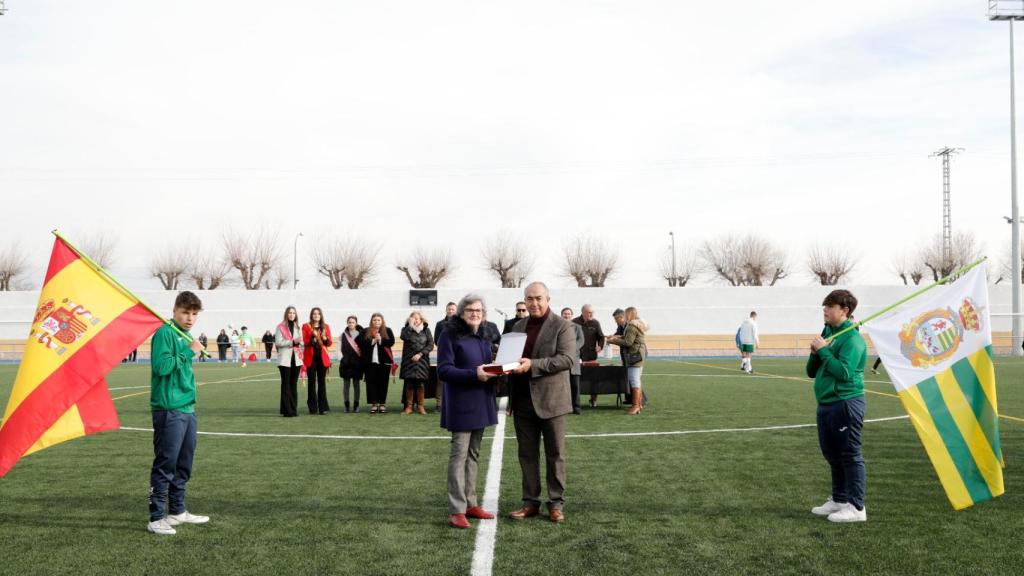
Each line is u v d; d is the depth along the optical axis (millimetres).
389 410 14938
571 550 5562
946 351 6512
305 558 5398
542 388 6410
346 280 63812
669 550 5551
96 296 6367
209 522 6371
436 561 5328
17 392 6121
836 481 6484
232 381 23531
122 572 5105
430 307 51250
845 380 6223
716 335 50750
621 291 51750
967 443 6344
